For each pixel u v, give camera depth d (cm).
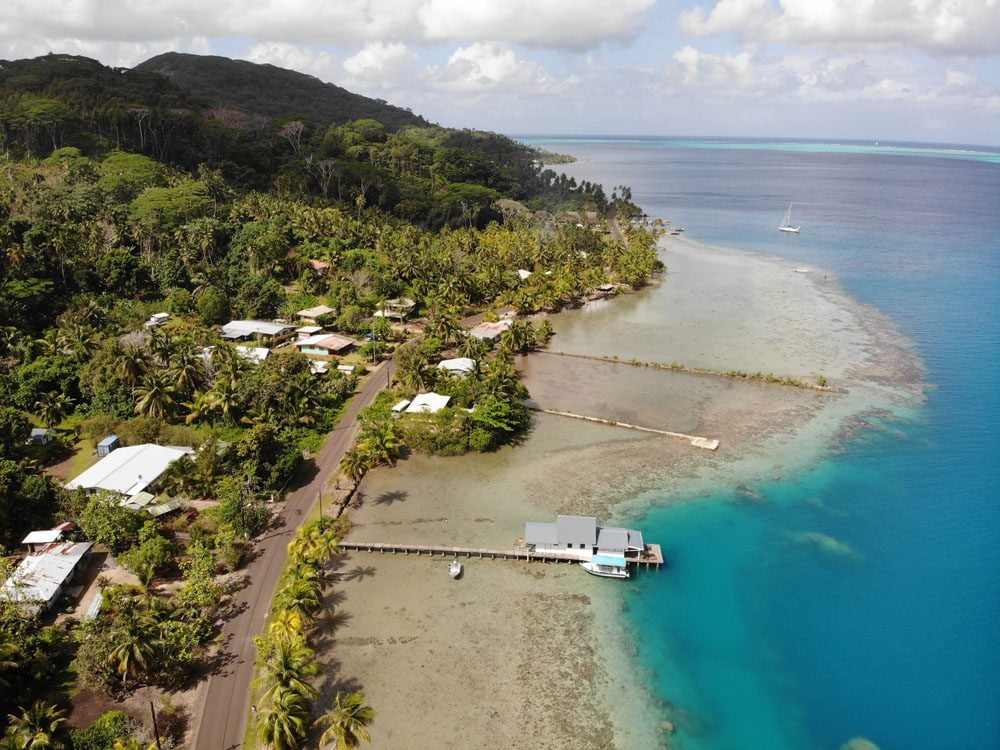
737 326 17012
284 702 5325
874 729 5891
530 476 9844
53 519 8062
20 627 6000
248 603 7019
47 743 5038
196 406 10506
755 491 9481
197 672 6138
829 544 8344
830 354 14912
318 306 16125
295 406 10825
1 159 19350
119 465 8988
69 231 14925
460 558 8031
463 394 11481
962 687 6319
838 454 10512
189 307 14838
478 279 18888
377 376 13175
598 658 6569
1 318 12188
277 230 17938
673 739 5738
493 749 5572
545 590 7506
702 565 7944
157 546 7225
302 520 8562
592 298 19862
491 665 6431
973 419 11700
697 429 11338
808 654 6688
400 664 6400
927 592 7550
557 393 12800
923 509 9069
